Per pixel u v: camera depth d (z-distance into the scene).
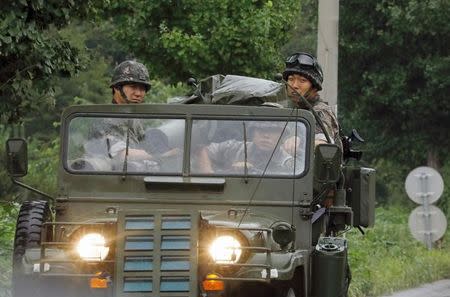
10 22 30.06
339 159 23.30
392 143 70.00
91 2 33.19
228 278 21.64
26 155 24.12
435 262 53.91
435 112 68.00
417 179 53.88
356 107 69.62
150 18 45.50
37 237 23.80
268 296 23.39
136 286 21.44
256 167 24.61
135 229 21.59
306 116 24.86
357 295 42.34
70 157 24.86
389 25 66.44
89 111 25.06
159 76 46.38
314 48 76.00
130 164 24.66
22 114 32.62
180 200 24.38
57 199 24.62
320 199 24.47
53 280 22.47
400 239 62.28
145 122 24.94
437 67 65.81
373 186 28.52
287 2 45.81
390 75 67.31
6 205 40.47
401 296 44.53
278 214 24.45
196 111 24.86
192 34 45.41
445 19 64.69
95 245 22.19
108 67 100.31
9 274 32.47
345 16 67.31
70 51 32.47
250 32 44.25
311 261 24.19
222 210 24.31
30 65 31.23
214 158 24.66
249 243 22.41
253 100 26.09
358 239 54.28
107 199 24.53
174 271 21.45
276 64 45.34
